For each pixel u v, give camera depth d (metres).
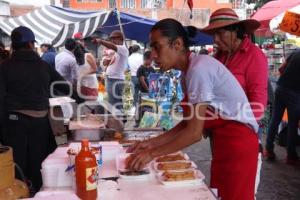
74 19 6.24
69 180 1.90
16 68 3.39
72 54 5.85
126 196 1.76
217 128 2.31
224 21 2.75
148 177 2.01
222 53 2.95
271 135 5.29
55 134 3.78
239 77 2.73
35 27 6.22
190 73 1.96
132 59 8.79
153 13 11.86
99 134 2.98
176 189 1.86
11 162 1.74
